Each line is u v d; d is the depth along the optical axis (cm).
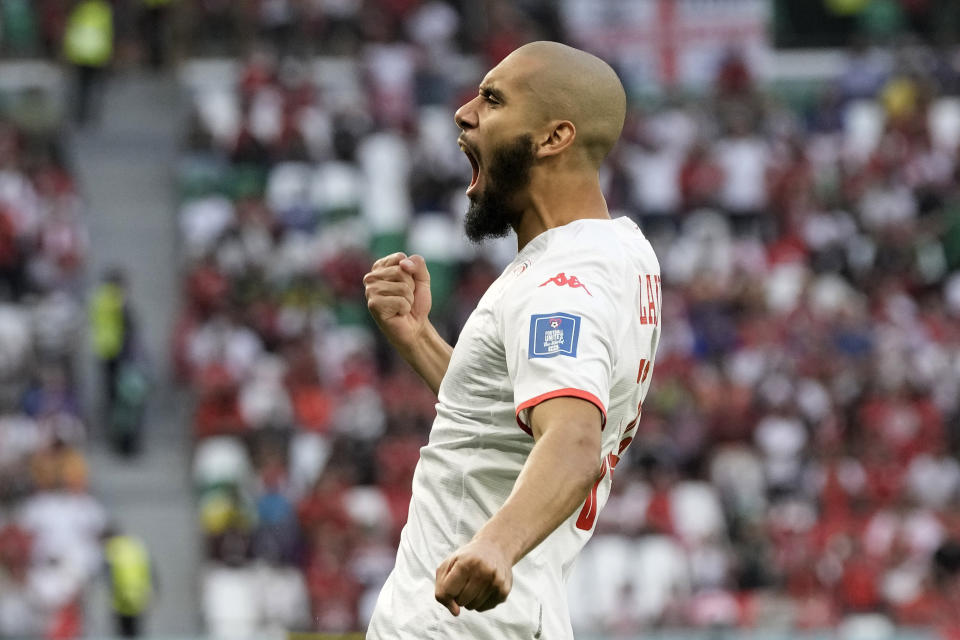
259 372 5634
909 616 4788
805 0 8144
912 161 7156
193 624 4978
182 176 6806
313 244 6331
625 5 7750
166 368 6075
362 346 5875
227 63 7744
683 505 5147
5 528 4744
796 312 6119
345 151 6806
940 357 6044
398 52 7431
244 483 5250
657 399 5559
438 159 6812
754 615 4803
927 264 6588
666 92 7644
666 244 6562
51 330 5778
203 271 6062
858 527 5181
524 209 1013
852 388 5734
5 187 6206
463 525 977
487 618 952
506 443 969
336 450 5153
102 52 7238
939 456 5572
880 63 7694
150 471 5553
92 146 7144
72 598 4641
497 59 7650
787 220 6738
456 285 6256
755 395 5612
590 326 922
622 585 4844
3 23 7550
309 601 4756
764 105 7400
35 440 5134
